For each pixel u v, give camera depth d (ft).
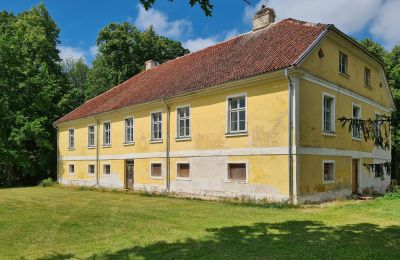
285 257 23.36
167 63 93.20
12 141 107.76
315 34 54.90
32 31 122.01
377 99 75.31
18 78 113.19
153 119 73.92
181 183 65.98
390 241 27.22
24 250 27.40
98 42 136.98
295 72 49.49
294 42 55.93
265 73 51.55
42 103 114.21
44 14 131.54
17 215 45.21
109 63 136.67
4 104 108.68
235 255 24.22
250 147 54.49
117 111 82.58
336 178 57.52
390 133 25.49
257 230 32.50
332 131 57.41
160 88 74.64
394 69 101.60
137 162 77.51
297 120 49.65
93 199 63.62
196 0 20.83
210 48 79.77
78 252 26.50
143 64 136.36
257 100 53.93
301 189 49.60
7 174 115.96
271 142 51.80
